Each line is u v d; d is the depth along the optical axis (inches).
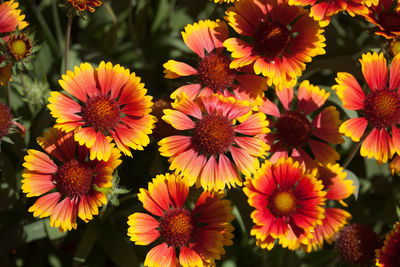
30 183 23.9
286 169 24.4
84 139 23.5
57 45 30.6
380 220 28.8
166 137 24.5
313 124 25.7
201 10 30.5
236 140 24.5
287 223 24.4
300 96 26.1
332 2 24.9
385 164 28.6
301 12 25.5
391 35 25.5
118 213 26.5
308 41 25.2
